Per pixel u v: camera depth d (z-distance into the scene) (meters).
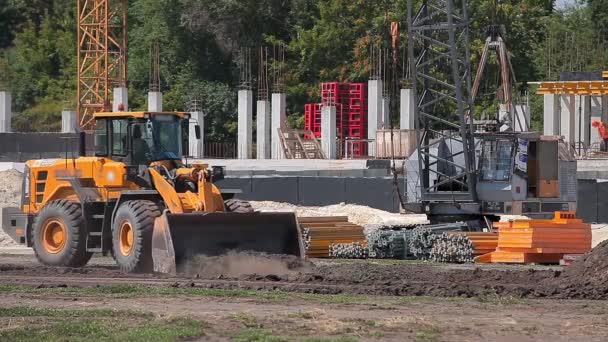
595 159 82.12
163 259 37.94
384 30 111.12
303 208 67.44
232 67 123.31
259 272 37.78
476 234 48.75
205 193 39.34
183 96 119.81
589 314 27.16
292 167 86.25
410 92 92.50
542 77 114.81
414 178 57.25
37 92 129.12
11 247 58.06
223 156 110.56
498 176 54.31
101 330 23.66
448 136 56.09
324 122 94.88
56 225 43.31
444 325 24.67
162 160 42.12
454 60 55.25
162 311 27.12
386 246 49.78
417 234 49.41
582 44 117.31
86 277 37.09
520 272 36.66
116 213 40.16
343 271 36.94
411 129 89.19
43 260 43.38
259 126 99.38
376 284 33.28
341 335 23.17
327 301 29.25
